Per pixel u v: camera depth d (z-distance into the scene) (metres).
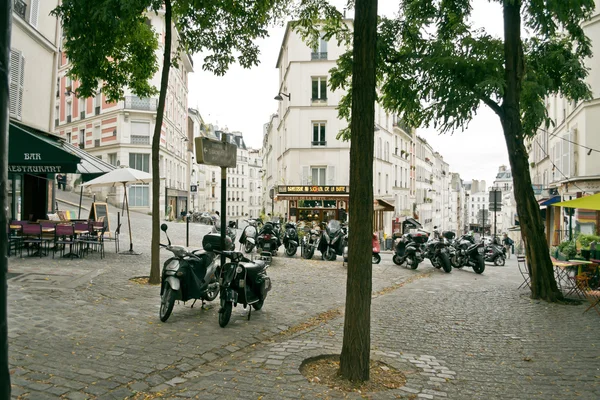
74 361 4.50
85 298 7.21
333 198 30.28
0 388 1.19
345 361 4.33
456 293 9.71
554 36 10.08
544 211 25.77
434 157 71.88
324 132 32.22
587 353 5.46
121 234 20.53
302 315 7.18
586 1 8.05
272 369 4.51
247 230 13.85
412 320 7.09
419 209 55.31
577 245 11.21
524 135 10.08
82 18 8.02
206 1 8.95
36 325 5.61
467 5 9.77
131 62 10.64
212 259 6.95
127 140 38.19
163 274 6.39
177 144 46.66
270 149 51.91
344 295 9.11
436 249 14.14
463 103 8.70
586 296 8.97
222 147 6.84
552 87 9.99
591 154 17.73
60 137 14.57
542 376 4.67
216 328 6.08
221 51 10.00
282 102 37.16
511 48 9.12
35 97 13.78
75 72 9.10
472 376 4.63
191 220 44.53
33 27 13.26
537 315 7.55
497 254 18.41
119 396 3.80
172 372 4.40
